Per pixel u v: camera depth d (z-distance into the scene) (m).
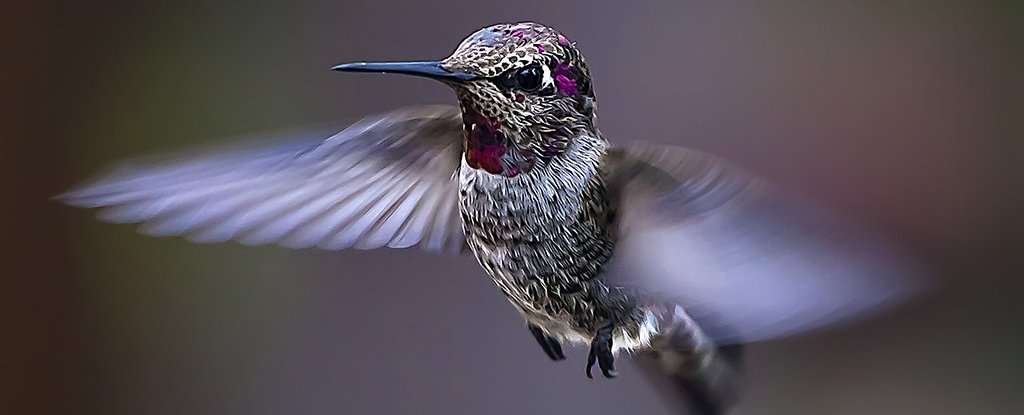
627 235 1.36
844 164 1.50
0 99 1.51
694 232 1.35
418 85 1.49
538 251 1.37
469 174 1.37
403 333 1.49
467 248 1.38
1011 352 1.51
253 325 1.50
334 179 1.38
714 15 1.49
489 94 1.36
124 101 1.51
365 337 1.49
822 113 1.49
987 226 1.50
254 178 1.37
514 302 1.37
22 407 1.50
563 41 1.36
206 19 1.51
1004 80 1.50
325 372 1.49
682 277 1.35
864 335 1.51
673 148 1.36
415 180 1.38
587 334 1.37
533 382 1.48
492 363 1.48
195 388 1.50
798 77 1.49
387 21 1.49
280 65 1.50
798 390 1.51
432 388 1.49
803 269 1.34
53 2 1.51
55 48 1.51
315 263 1.50
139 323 1.51
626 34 1.49
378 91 1.50
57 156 1.51
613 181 1.36
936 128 1.50
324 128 1.37
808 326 1.34
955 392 1.51
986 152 1.50
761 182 1.35
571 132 1.36
